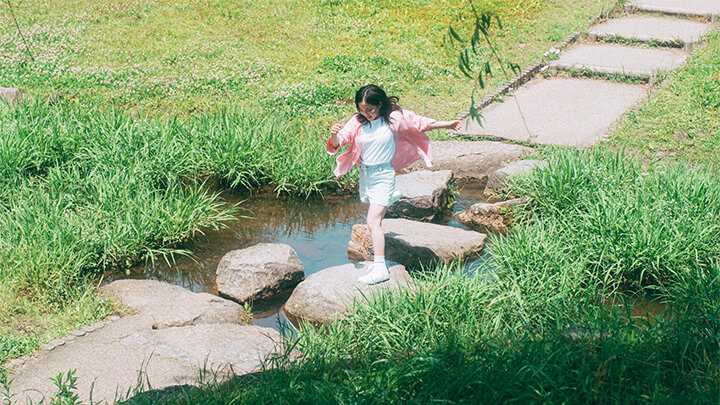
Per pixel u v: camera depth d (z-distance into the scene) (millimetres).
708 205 6863
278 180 8688
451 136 9664
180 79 11781
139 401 4410
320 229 7852
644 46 12906
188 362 5113
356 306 5738
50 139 8672
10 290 5922
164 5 15031
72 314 5758
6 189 7758
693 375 4305
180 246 7395
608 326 4855
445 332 5137
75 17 14562
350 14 14734
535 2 14695
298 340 5297
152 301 5992
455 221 8016
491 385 4176
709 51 12102
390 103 5992
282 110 10523
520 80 11648
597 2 14766
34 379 4887
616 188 7426
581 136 9492
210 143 8875
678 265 6172
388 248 6973
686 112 9852
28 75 11797
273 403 4184
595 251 6363
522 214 7605
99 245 6859
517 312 5523
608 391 4180
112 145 8570
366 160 6008
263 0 15266
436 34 13727
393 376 4426
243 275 6426
